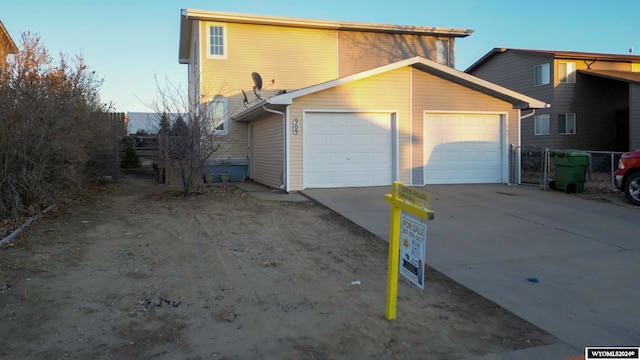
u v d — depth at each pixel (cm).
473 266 625
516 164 1469
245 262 629
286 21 1819
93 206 1018
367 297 513
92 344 388
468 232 806
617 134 2433
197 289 527
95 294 500
